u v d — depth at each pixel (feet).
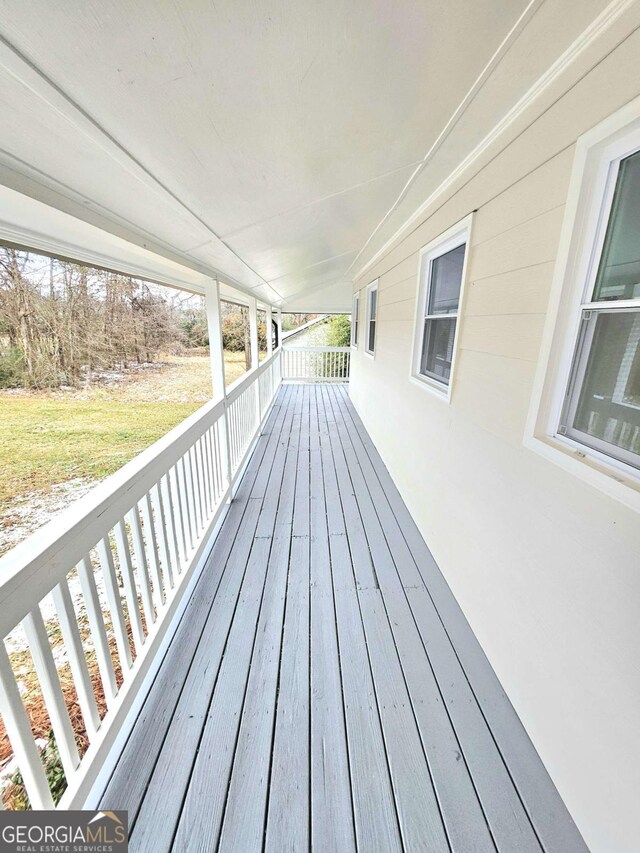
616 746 3.09
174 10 2.03
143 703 4.67
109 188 3.66
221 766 4.02
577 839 3.47
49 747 4.44
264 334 34.32
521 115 4.34
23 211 3.51
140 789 3.81
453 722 4.49
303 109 3.36
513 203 4.61
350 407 21.74
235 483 10.80
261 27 2.34
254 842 3.45
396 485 11.06
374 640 5.65
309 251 10.77
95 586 3.79
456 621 6.02
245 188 4.64
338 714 4.57
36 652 2.99
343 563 7.48
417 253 8.77
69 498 6.09
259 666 5.20
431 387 7.89
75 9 1.82
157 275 7.82
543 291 4.07
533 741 4.22
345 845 3.44
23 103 2.28
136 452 7.67
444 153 5.48
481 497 5.53
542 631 4.09
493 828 3.55
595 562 3.32
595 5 2.86
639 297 3.11
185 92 2.64
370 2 2.40
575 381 3.81
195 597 6.52
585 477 3.41
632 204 3.14
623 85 2.96
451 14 2.68
